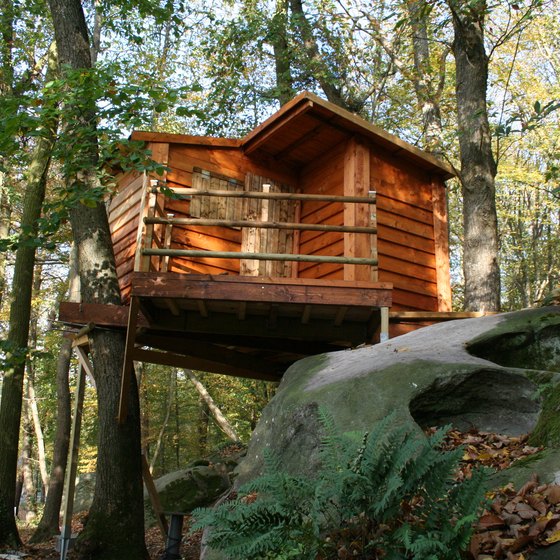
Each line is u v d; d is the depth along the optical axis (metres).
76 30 9.88
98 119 8.48
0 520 10.48
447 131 17.95
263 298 7.60
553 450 4.14
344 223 10.32
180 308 8.42
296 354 10.80
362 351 6.45
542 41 22.91
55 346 24.52
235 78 17.03
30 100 8.02
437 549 3.13
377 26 16.39
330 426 3.96
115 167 11.14
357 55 18.00
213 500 12.05
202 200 10.57
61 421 15.11
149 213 8.02
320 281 7.71
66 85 8.66
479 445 4.79
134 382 9.05
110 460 8.55
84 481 17.42
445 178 11.61
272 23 16.45
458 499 3.34
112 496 8.44
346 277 10.05
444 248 11.21
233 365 10.92
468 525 3.13
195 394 27.27
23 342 11.09
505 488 3.82
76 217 9.41
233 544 3.38
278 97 17.14
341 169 10.75
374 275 7.91
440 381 5.04
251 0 17.11
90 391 26.44
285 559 3.27
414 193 11.19
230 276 7.63
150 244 7.95
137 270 7.91
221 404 24.31
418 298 10.74
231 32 16.61
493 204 11.66
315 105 9.73
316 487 3.53
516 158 24.05
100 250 9.31
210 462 13.73
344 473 3.43
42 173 11.55
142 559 8.29
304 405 5.18
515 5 10.62
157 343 10.06
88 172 9.36
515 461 4.26
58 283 23.48
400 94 20.72
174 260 9.90
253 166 11.27
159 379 26.66
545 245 27.20
